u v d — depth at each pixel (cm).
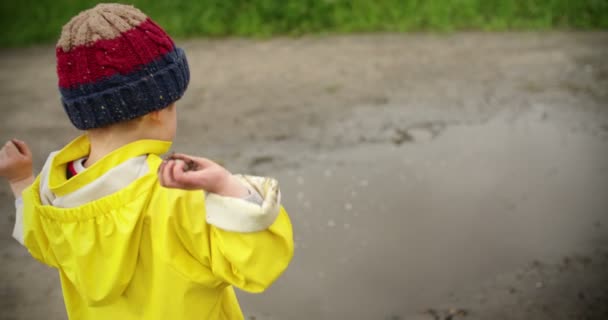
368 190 353
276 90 520
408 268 285
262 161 395
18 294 282
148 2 748
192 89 532
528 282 273
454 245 301
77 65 112
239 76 560
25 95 557
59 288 287
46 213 121
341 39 658
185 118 471
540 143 407
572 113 452
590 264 284
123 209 114
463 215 326
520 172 369
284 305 264
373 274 282
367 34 670
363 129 435
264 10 708
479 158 388
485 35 651
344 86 520
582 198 339
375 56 596
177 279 117
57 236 122
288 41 661
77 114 115
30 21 778
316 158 395
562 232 309
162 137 122
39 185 129
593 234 307
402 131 429
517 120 443
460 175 367
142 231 117
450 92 497
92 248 117
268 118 463
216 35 698
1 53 706
